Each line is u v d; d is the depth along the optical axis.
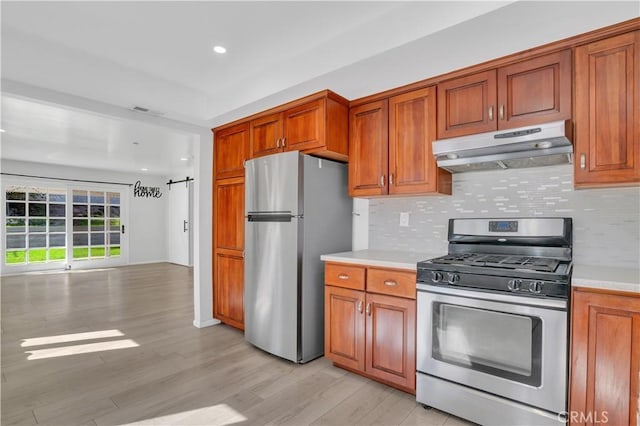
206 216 3.59
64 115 3.57
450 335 1.91
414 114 2.38
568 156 1.89
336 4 1.94
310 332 2.68
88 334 3.29
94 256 7.51
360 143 2.67
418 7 1.88
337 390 2.22
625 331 1.46
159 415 1.93
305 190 2.65
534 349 1.63
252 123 3.17
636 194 1.87
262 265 2.85
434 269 1.96
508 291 1.70
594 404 1.52
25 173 6.52
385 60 2.11
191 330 3.42
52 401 2.08
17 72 2.27
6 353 2.82
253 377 2.40
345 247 3.00
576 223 2.04
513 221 2.21
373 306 2.27
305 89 2.60
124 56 2.58
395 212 2.83
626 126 1.64
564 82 1.81
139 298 4.76
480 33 1.79
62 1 1.91
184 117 3.21
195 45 2.41
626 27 1.64
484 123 2.06
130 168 7.30
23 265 6.64
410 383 2.08
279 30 2.21
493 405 1.76
